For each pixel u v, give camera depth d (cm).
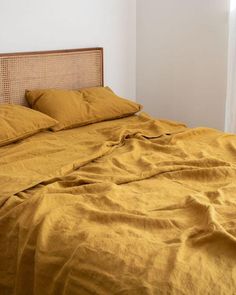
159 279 93
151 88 344
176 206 134
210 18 294
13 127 210
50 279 110
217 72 299
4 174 163
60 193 142
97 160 186
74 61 290
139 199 141
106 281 97
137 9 335
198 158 188
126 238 111
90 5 297
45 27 272
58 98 253
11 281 127
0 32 250
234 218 123
